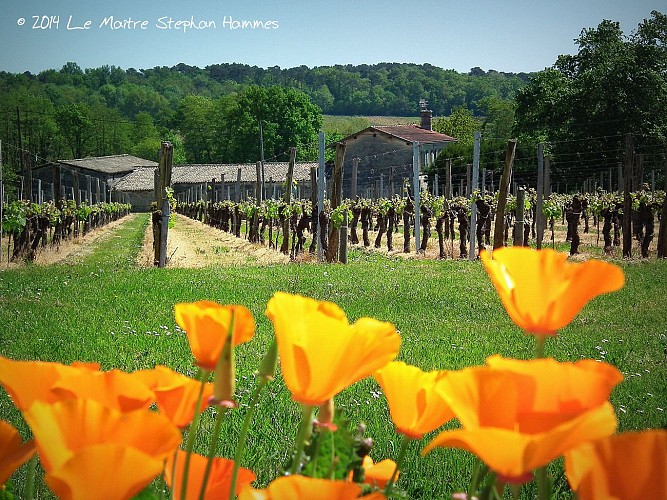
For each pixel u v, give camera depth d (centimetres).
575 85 7262
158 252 2680
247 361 919
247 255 3256
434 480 502
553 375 85
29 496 139
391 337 104
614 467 74
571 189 7225
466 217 3119
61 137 14475
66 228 4091
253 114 13388
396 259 2977
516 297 102
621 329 1288
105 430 90
